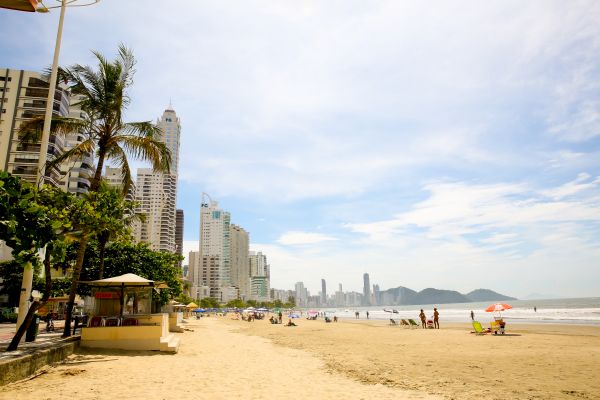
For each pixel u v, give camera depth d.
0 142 68.81
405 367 13.57
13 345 10.82
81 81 17.94
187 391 8.81
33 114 70.88
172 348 15.21
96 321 15.23
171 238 156.12
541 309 112.88
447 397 8.89
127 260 25.41
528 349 19.14
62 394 7.94
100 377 9.86
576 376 11.73
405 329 38.44
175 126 197.88
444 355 17.12
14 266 36.53
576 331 32.47
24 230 7.50
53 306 38.50
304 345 22.58
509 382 10.79
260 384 10.02
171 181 157.50
